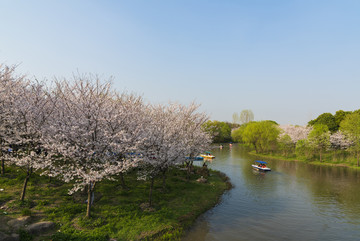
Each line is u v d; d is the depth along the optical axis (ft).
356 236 57.26
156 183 86.02
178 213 63.10
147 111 90.48
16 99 59.06
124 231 48.78
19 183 65.41
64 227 46.32
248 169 151.74
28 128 53.57
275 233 57.98
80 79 58.34
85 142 52.24
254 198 87.51
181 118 100.68
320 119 264.31
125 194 68.80
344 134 193.67
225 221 64.28
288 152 231.50
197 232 56.59
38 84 61.93
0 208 49.93
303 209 76.48
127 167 53.42
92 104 53.78
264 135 232.73
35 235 42.88
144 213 57.72
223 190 95.20
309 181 118.83
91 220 50.21
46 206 54.13
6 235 39.14
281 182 115.44
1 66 61.36
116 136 52.49
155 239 48.80
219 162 182.50
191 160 108.17
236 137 407.85
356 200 86.84
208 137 112.57
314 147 198.29
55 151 49.14
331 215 71.31
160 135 64.34
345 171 149.89
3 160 70.54
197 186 91.76
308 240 54.70
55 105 59.62
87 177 47.39
